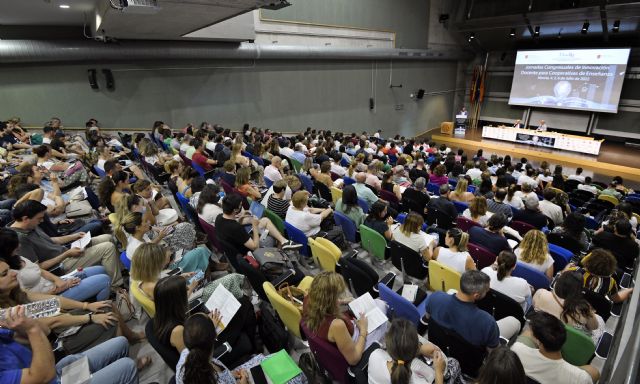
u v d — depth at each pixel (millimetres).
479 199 4211
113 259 3246
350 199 4113
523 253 3225
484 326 2057
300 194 3750
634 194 7852
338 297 2004
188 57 9781
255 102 12094
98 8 6039
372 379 1844
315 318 1988
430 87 17797
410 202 5195
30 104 8633
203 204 3717
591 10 12000
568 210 5574
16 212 2875
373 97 15406
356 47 13750
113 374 1997
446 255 3086
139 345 2760
